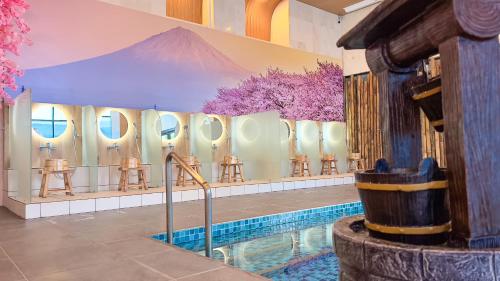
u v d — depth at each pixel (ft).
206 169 24.76
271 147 25.93
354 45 5.96
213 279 7.19
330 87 35.91
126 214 16.26
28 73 20.26
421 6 4.42
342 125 35.12
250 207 17.74
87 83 22.21
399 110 5.62
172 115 25.02
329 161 32.42
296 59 33.14
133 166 21.08
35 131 20.21
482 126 4.14
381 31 5.28
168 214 11.30
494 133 4.18
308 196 21.90
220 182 26.25
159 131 22.68
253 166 27.61
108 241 10.91
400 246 4.10
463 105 4.08
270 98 31.01
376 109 33.94
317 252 11.79
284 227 15.60
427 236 4.41
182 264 8.26
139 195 19.13
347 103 36.96
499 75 4.22
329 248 12.30
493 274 3.67
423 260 3.89
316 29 35.55
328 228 15.43
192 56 26.53
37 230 12.84
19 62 20.01
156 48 24.91
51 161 18.47
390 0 4.47
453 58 4.16
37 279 7.55
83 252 9.64
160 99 24.98
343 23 37.78
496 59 4.21
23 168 16.92
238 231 14.53
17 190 18.43
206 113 27.04
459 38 4.10
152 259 8.78
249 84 29.60
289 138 31.55
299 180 26.84
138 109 23.89
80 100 21.95
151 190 20.98
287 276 9.84
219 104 27.81
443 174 4.41
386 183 4.50
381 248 4.20
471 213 4.03
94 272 7.90
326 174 33.12
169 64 25.44
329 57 36.09
